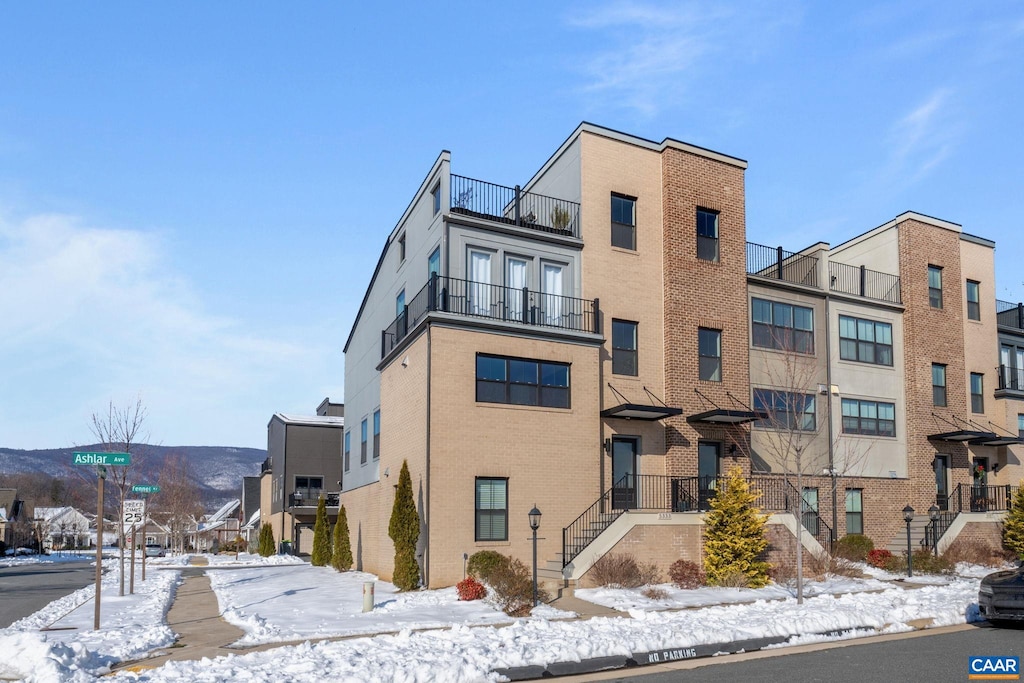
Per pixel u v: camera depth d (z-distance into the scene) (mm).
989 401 35938
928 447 33000
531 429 23469
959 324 34875
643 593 20484
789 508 25500
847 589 22125
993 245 37344
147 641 14172
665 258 27000
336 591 22938
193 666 11461
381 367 28250
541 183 29078
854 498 30906
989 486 34969
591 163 26375
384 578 26359
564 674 11789
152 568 39469
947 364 34250
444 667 11031
